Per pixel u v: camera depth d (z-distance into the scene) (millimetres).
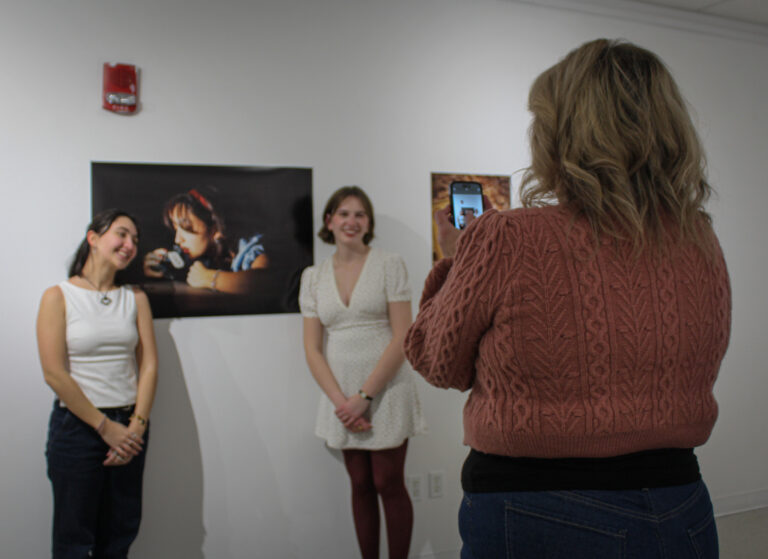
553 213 792
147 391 2082
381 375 2168
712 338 800
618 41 841
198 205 2383
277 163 2488
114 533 2021
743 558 2678
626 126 760
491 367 791
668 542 742
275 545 2475
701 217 825
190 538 2367
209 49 2402
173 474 2350
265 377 2473
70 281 2039
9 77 2170
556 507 765
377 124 2637
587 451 762
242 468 2438
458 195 1723
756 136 3414
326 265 2404
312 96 2537
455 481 2738
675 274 773
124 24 2295
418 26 2705
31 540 2180
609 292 751
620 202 744
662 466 782
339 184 2574
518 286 757
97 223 2068
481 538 809
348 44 2590
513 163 2881
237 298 2434
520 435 773
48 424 2184
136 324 2133
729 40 3342
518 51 2895
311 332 2367
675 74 3207
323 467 2543
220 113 2414
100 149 2268
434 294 940
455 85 2771
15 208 2172
